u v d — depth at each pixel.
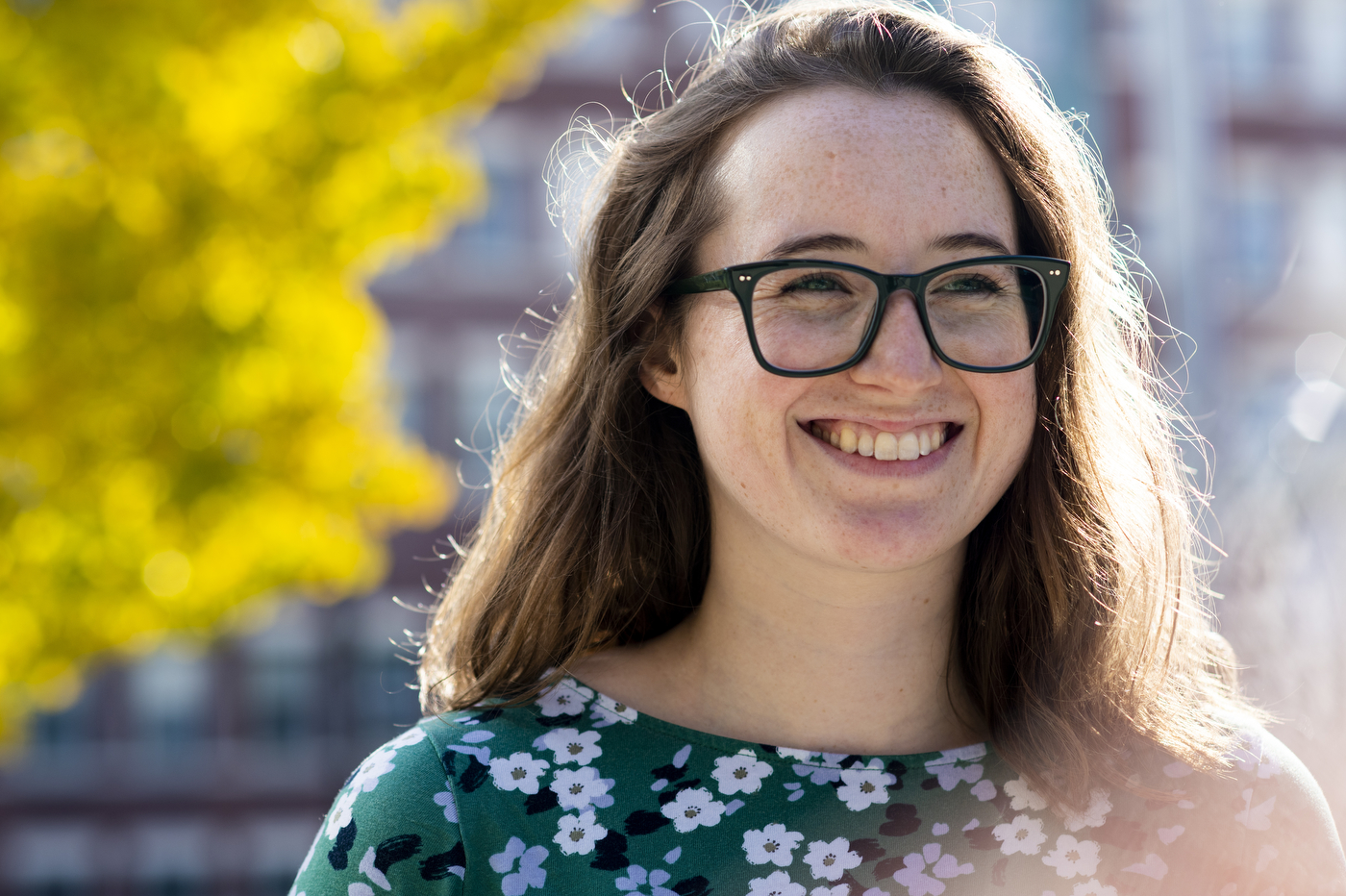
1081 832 1.20
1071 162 1.31
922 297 1.10
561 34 4.38
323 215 4.00
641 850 1.14
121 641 4.30
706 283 1.17
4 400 3.84
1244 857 1.21
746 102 1.20
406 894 1.12
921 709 1.24
